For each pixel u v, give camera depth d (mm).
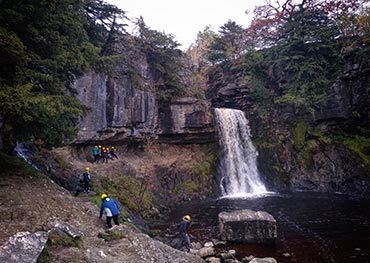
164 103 30062
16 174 13953
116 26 24422
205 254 12727
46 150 20172
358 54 26297
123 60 27000
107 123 25000
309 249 13242
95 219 12148
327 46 29328
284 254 12758
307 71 29281
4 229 8695
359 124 27391
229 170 30312
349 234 15008
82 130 23062
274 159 30672
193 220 19078
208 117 30250
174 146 30750
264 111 33062
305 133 29594
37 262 7273
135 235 11062
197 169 28547
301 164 28922
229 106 36219
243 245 14062
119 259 8891
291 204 22422
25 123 12289
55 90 12898
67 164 20906
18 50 10562
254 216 14773
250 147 32531
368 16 25672
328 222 17266
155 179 26109
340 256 12336
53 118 12195
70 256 8227
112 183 20422
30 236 7520
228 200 25344
